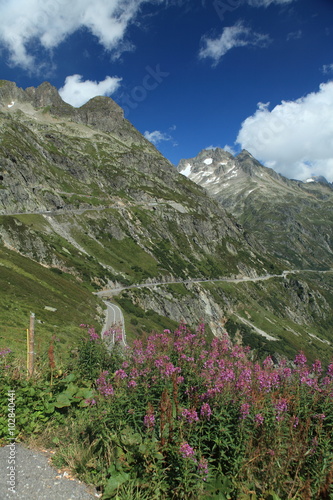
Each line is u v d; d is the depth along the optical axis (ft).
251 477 23.90
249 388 28.19
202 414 26.71
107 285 561.43
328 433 26.99
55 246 580.30
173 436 25.52
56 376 40.32
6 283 245.86
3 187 636.07
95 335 48.42
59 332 176.24
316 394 29.99
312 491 22.27
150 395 30.32
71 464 25.45
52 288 313.32
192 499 22.39
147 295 590.55
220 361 32.22
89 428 30.66
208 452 25.57
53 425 32.12
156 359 35.01
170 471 23.79
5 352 46.50
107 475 24.79
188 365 35.37
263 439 25.68
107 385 32.17
